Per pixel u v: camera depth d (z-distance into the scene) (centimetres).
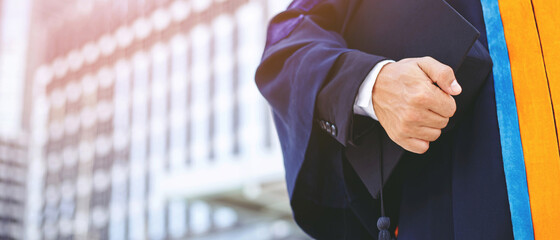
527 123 51
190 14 3281
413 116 46
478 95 54
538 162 50
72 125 3738
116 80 3559
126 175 3372
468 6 58
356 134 56
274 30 67
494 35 55
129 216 3300
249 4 3055
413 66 48
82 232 3466
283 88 59
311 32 62
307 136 56
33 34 4109
